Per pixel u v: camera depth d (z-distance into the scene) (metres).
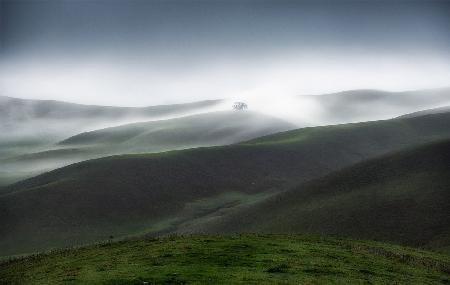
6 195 196.38
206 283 33.31
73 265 45.44
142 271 37.91
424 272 43.75
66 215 183.00
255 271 37.47
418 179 147.00
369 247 55.78
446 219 114.50
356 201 141.62
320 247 51.53
